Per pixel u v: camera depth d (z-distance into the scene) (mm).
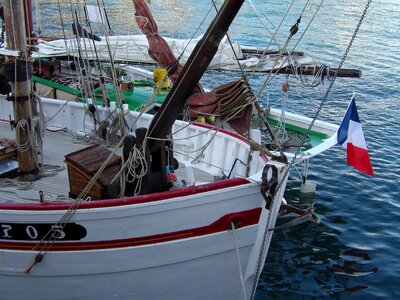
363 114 20562
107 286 6754
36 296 6879
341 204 12922
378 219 12164
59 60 15508
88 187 6465
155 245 6457
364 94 23375
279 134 13367
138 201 6125
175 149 9039
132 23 23906
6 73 7324
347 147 7980
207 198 6293
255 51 16062
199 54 5957
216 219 6496
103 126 9469
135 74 18156
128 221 6234
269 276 9836
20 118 7566
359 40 35188
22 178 7816
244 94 6590
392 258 10500
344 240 11211
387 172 15008
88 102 9984
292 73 14273
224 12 5656
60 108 10109
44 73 15188
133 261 6523
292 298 9180
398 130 18828
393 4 53719
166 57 8531
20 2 7141
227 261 6930
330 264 10297
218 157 8602
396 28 40656
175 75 8500
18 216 6176
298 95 22297
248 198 6504
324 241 11141
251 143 6863
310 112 20344
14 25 7160
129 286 6785
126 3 27859
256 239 6879
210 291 7160
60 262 6504
